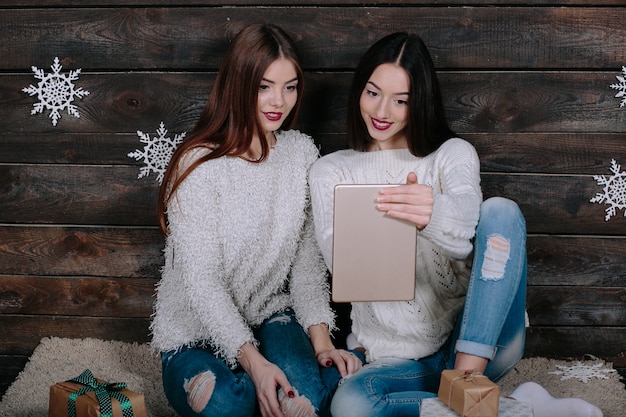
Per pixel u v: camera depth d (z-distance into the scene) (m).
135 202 2.05
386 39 1.61
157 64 1.98
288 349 1.62
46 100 2.01
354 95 1.67
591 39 1.93
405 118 1.63
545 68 1.95
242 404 1.51
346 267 1.44
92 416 1.37
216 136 1.66
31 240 2.09
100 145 2.03
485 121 1.98
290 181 1.73
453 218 1.41
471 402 1.24
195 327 1.68
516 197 2.01
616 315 2.07
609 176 2.00
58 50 1.98
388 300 1.47
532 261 2.05
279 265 1.76
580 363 2.04
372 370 1.55
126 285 2.10
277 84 1.62
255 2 1.94
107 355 2.03
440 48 1.94
